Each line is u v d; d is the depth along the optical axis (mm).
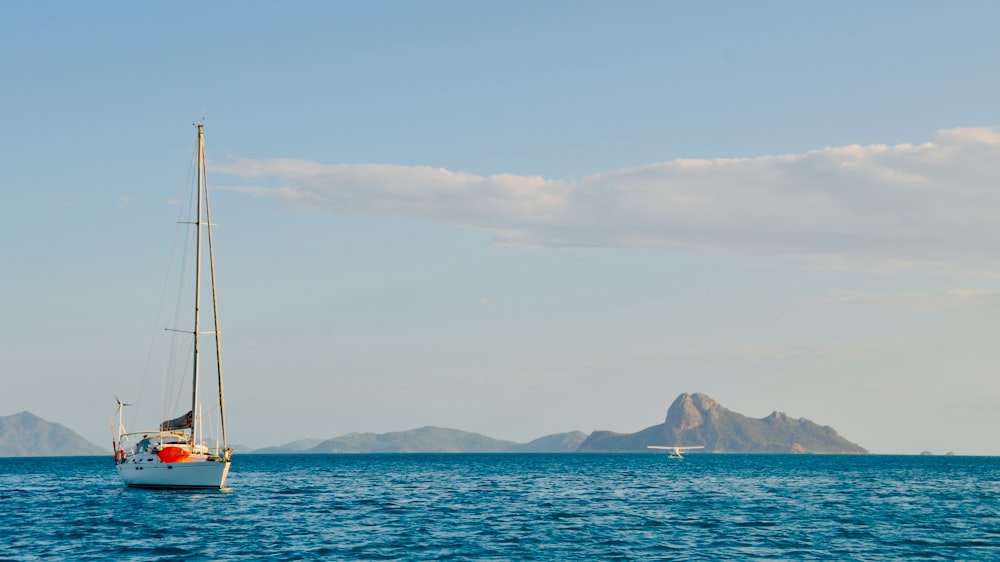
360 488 131250
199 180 101500
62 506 92500
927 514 87438
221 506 91750
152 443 102562
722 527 75312
